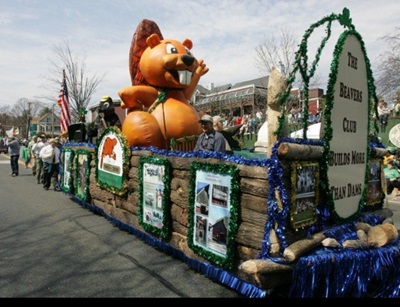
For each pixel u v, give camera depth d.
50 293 4.03
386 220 4.91
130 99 6.86
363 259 3.66
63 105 13.53
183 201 4.71
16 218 7.60
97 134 8.86
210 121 5.25
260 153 6.66
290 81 3.73
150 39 6.97
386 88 23.00
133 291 4.06
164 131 6.50
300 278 3.34
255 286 3.58
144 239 5.82
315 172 3.90
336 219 4.19
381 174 5.42
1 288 4.16
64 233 6.42
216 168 3.98
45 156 11.69
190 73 6.87
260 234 3.52
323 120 4.21
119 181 6.28
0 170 19.39
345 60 4.26
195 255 4.53
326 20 4.09
